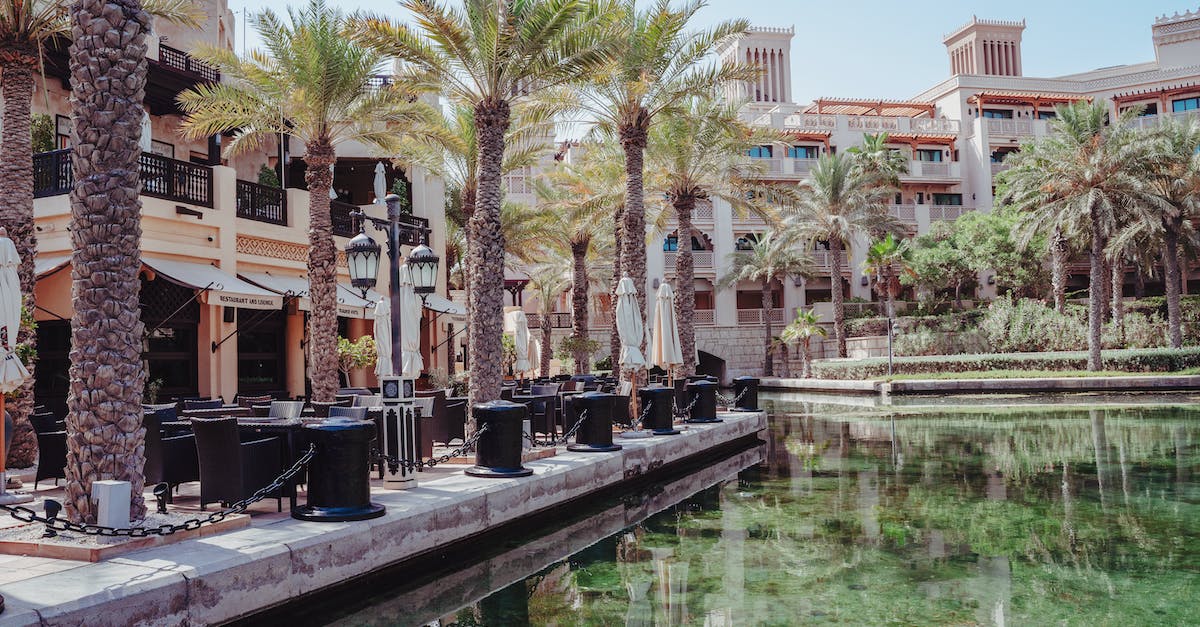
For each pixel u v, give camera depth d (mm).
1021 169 33531
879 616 5129
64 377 15820
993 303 39500
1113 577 5891
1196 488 9391
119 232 5742
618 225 26172
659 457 11516
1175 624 4863
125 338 5734
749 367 43938
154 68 19547
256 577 5105
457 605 5684
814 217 39062
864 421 18750
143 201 16078
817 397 28953
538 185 32438
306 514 6223
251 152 24234
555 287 39656
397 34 12719
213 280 16062
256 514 6559
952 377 30297
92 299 5648
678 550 7066
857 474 10898
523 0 12562
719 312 44656
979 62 66500
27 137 11266
